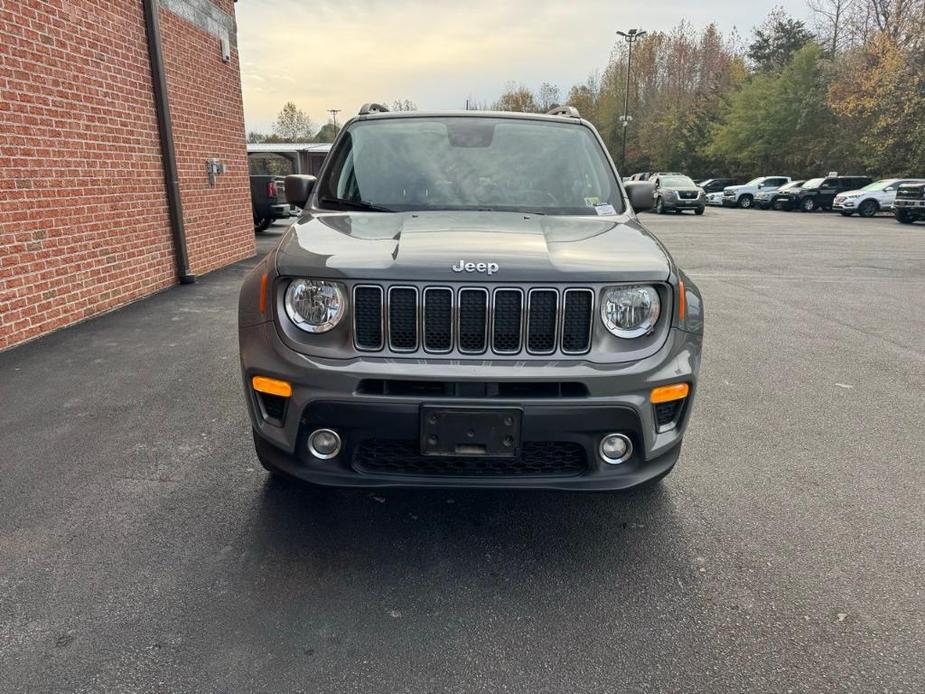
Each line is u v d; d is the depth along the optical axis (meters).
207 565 2.60
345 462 2.45
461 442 2.34
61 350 5.55
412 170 3.54
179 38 8.61
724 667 2.10
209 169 9.63
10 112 5.51
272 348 2.47
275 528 2.88
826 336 6.57
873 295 8.97
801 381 5.07
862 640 2.22
